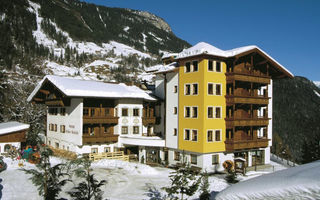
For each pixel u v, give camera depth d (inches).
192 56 1293.1
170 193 611.2
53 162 1214.3
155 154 1533.0
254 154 1499.8
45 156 614.5
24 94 2244.1
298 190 251.0
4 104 2165.4
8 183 885.2
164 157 1499.8
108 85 1637.6
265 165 1535.4
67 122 1515.7
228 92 1370.6
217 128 1307.8
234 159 1317.7
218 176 1239.5
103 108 1510.8
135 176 1143.0
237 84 1418.6
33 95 1675.7
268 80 1460.4
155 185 1005.8
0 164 1029.8
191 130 1322.6
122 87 1660.9
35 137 1549.0
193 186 613.3
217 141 1302.9
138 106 1595.7
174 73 1446.9
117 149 1534.2
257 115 1519.4
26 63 5949.8
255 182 301.4
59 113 1614.2
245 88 1462.8
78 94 1332.4
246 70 1429.6
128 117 1561.3
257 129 1529.3
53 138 1664.6
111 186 965.8
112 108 1546.5
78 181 962.1
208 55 1267.2
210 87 1305.4
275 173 329.1
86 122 1400.1
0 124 1491.1
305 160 2517.2
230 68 1366.9
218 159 1328.7
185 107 1364.4
